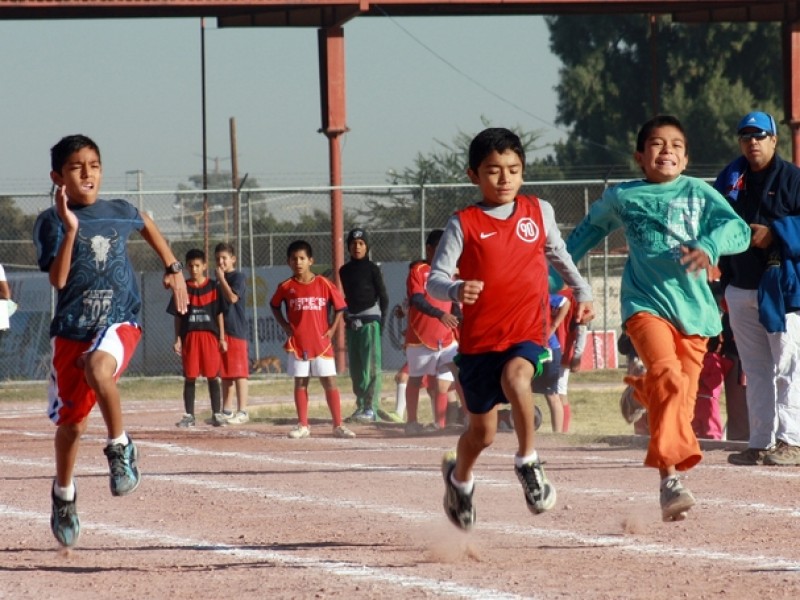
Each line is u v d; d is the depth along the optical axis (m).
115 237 18.67
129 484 18.09
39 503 25.73
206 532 21.52
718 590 15.65
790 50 89.25
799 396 29.84
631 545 19.22
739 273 29.77
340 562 18.23
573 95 178.62
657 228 20.22
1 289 44.50
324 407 59.03
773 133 28.70
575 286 19.30
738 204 29.12
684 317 19.92
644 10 89.50
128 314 18.75
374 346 49.38
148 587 16.72
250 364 78.19
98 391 17.80
